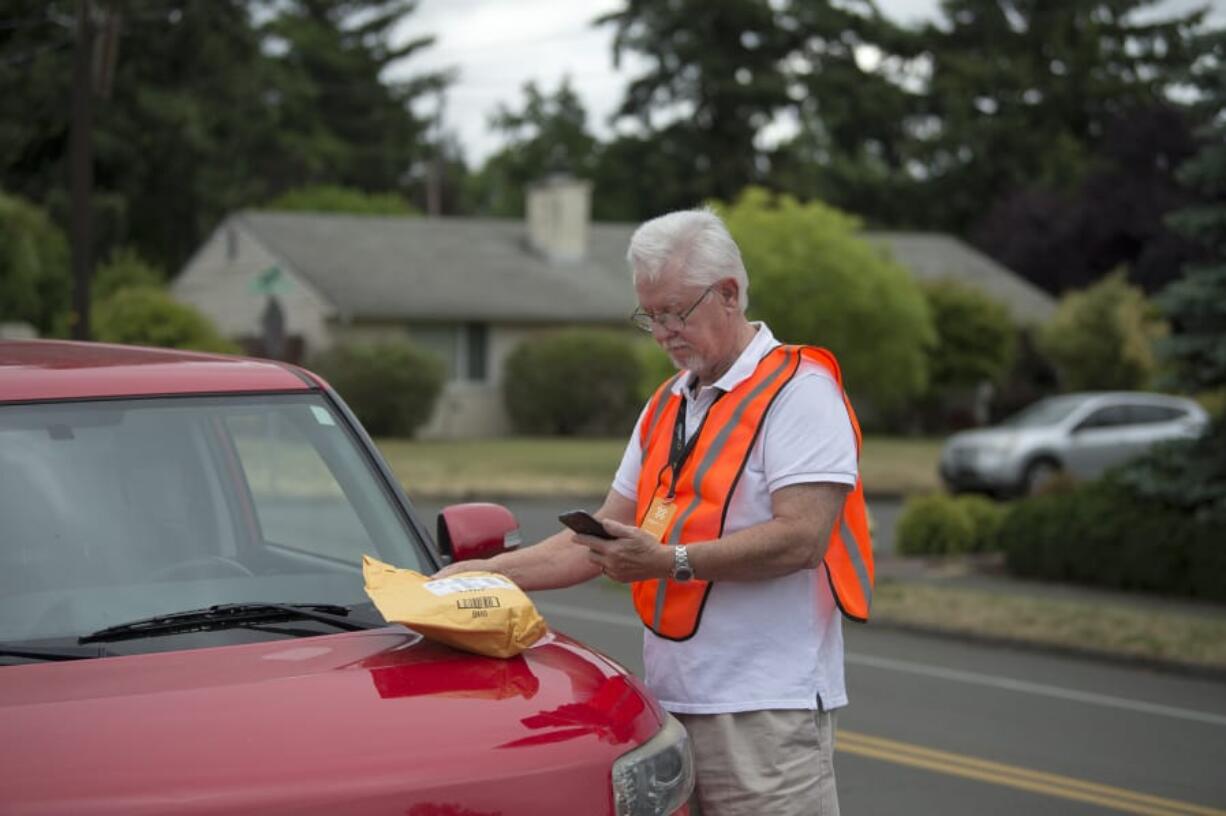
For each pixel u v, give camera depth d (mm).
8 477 4086
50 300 38031
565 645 4125
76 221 23422
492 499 25922
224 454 4500
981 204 67312
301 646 3830
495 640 3830
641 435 4438
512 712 3598
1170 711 10516
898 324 29031
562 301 42000
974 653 12852
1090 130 67438
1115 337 40969
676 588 4133
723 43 66188
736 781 4078
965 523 18938
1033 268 61156
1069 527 16406
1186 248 55812
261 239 41406
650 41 65812
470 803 3389
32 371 4355
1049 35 66688
